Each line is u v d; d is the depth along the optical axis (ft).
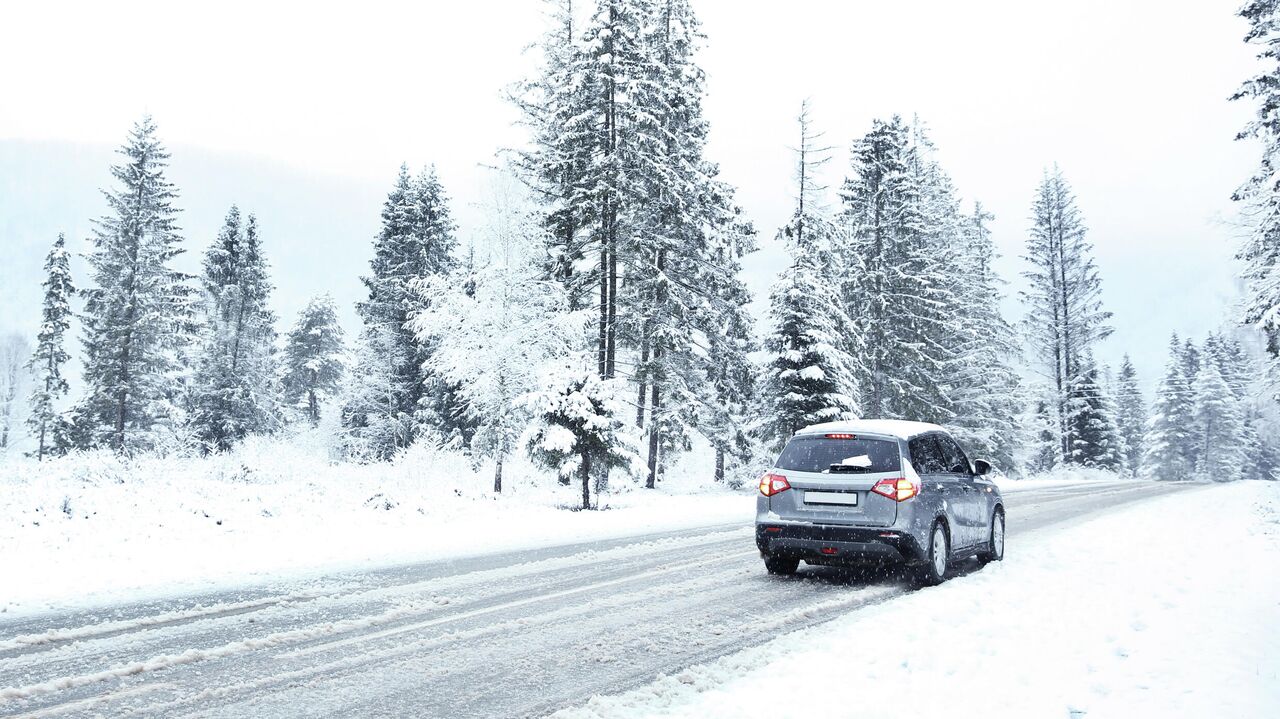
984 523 33.88
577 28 87.40
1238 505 58.59
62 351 161.58
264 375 156.97
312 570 30.76
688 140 94.27
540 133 86.58
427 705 14.66
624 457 60.08
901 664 16.75
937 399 126.72
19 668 16.96
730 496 80.89
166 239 132.67
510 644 19.36
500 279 71.05
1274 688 13.94
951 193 156.56
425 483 64.59
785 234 104.06
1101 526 45.75
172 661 17.56
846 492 28.22
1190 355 291.38
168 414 130.11
